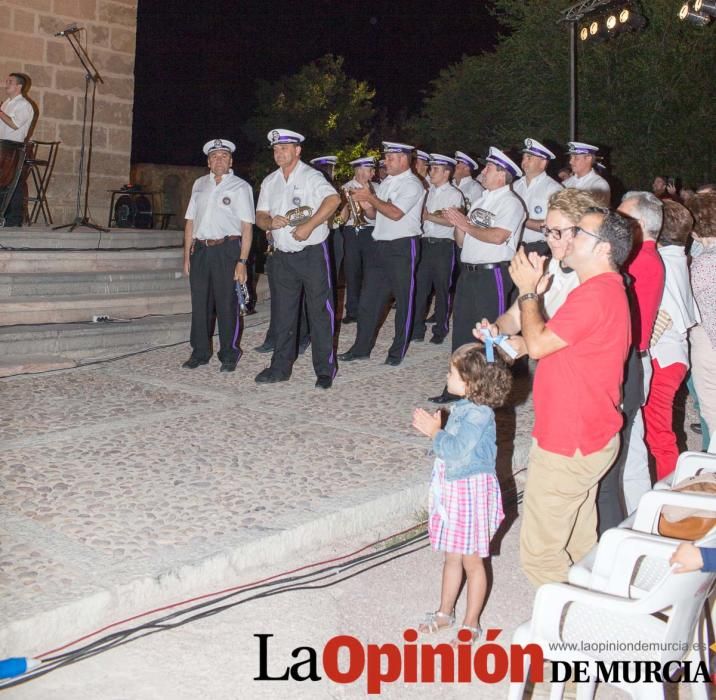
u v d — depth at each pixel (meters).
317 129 24.56
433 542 4.16
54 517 5.00
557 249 3.84
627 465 5.08
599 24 13.39
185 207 16.73
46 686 3.69
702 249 5.59
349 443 6.45
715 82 18.69
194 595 4.47
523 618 4.39
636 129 19.12
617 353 3.78
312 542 5.06
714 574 3.28
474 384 4.09
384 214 8.41
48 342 8.75
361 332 9.05
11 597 4.10
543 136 19.77
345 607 4.43
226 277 8.29
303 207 7.73
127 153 14.02
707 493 3.81
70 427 6.62
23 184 11.89
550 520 3.92
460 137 23.06
